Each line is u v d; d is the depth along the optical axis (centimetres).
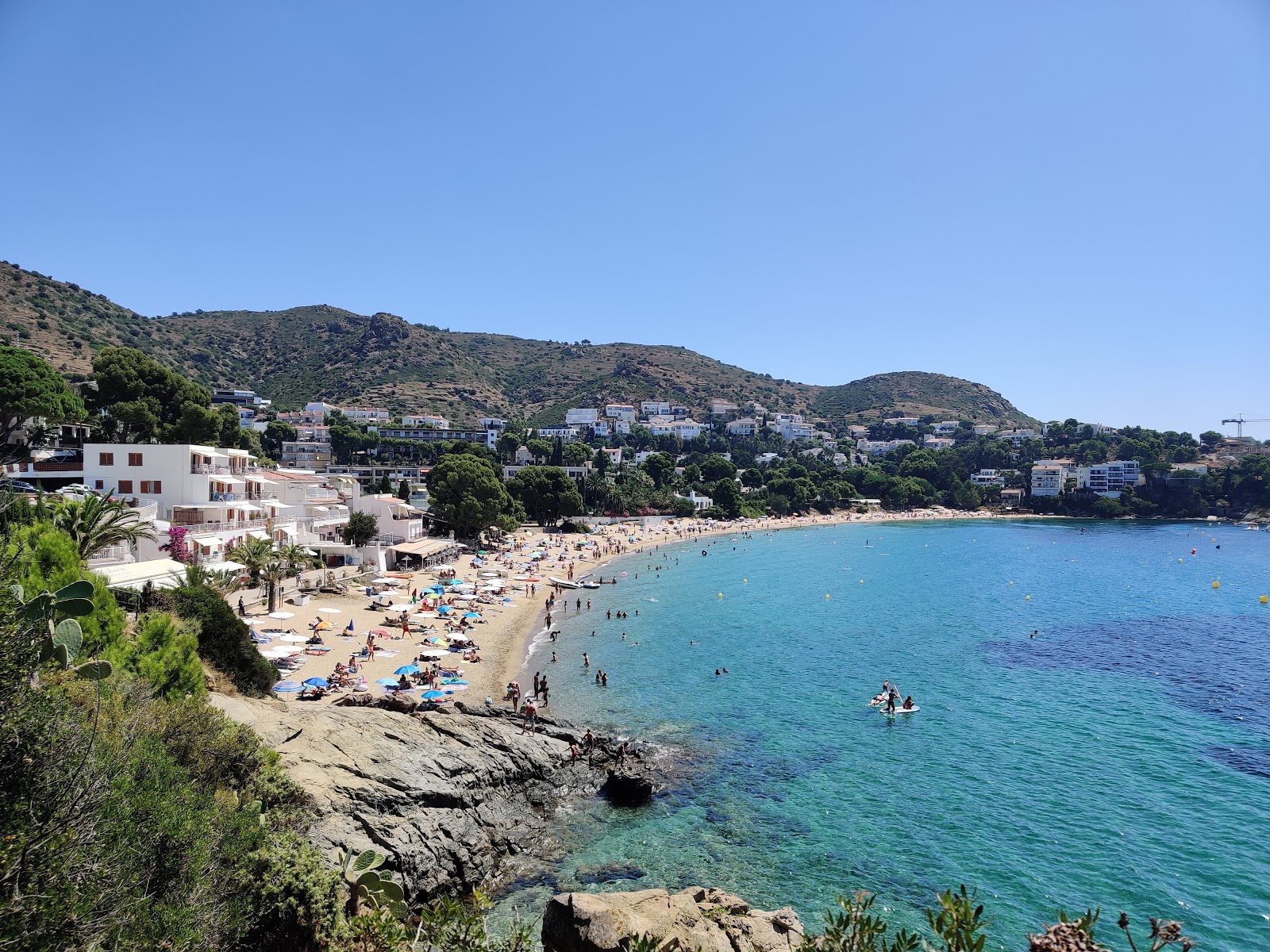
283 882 1812
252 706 3519
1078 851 3288
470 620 7162
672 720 4916
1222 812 3644
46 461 7425
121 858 1406
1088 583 11062
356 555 8438
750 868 3155
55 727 1402
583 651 6738
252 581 6400
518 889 2997
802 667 6272
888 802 3762
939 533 19038
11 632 1374
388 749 3444
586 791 3866
